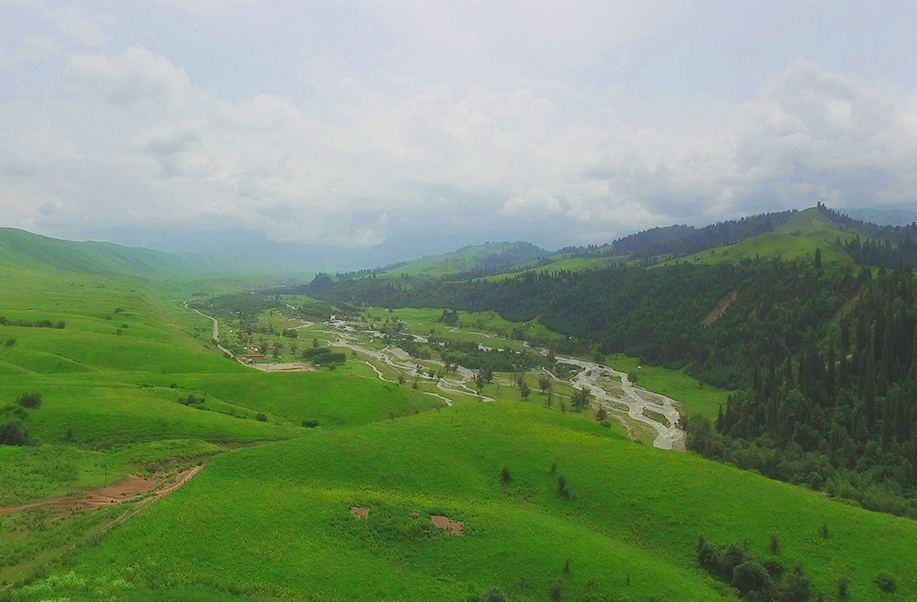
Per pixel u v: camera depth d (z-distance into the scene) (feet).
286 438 385.09
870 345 561.84
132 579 169.89
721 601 207.00
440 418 360.69
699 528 255.09
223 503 229.04
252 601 165.07
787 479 436.35
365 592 185.37
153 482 273.75
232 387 533.14
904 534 255.09
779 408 549.54
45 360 545.85
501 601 185.06
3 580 169.99
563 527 242.78
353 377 601.62
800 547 242.78
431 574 203.62
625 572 211.61
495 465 301.84
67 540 197.57
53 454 305.12
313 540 210.18
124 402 410.31
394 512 237.25
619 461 309.63
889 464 444.55
